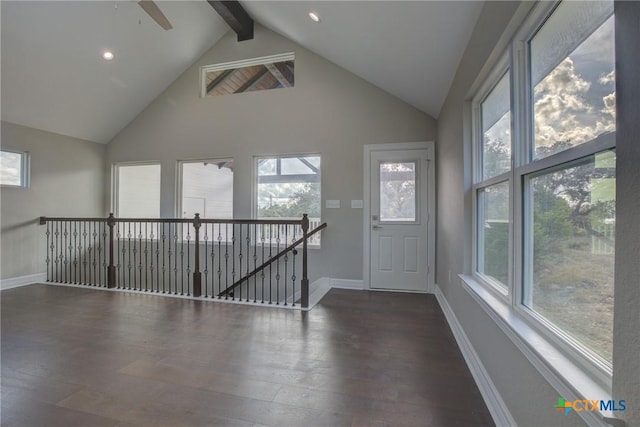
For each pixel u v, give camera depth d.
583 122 1.05
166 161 4.92
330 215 4.24
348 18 2.81
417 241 4.00
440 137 3.64
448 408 1.63
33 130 4.34
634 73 0.70
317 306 3.39
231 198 4.82
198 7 4.03
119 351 2.27
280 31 4.25
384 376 1.94
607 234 0.92
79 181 4.90
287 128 4.40
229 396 1.73
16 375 1.94
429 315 3.09
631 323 0.72
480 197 2.25
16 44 3.37
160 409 1.61
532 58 1.45
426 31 2.41
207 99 4.74
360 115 4.16
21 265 4.27
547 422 1.09
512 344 1.39
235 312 3.17
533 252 1.39
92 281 5.09
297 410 1.61
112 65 4.13
